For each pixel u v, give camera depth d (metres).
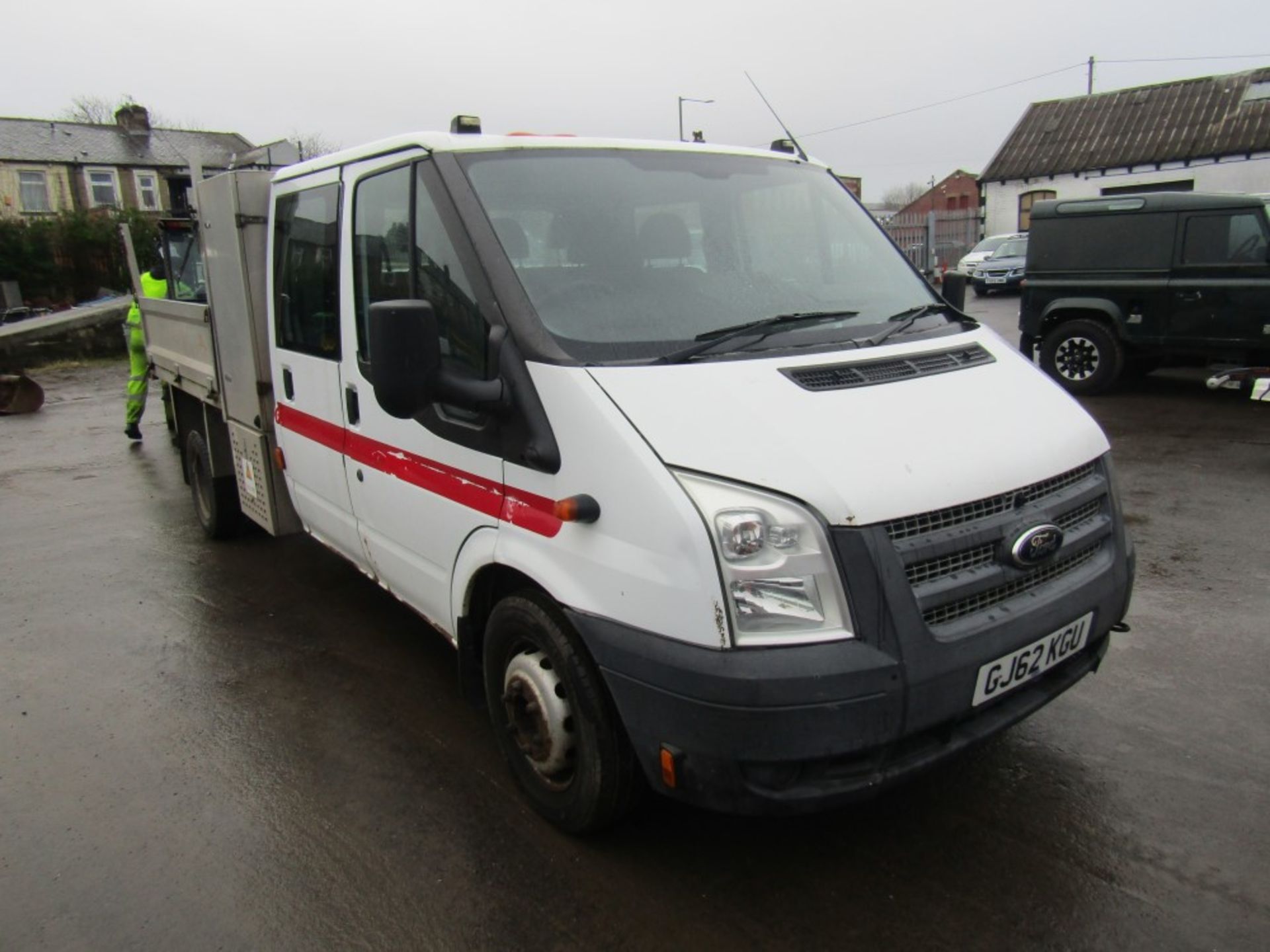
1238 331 9.59
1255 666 4.23
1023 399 3.15
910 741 2.63
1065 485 2.99
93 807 3.55
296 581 5.89
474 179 3.26
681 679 2.50
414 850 3.21
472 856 3.15
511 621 3.16
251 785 3.65
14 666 4.82
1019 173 29.98
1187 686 4.07
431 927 2.85
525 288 3.03
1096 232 10.41
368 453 3.92
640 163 3.65
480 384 3.02
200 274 7.39
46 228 32.34
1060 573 2.97
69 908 3.00
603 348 2.94
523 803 3.43
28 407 13.17
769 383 2.79
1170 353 10.16
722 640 2.45
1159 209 9.93
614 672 2.68
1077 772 3.48
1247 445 8.23
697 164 3.79
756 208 3.78
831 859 3.06
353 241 3.84
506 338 2.95
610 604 2.68
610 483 2.65
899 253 4.07
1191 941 2.66
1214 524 6.19
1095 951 2.64
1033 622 2.76
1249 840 3.07
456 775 3.65
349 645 4.91
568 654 2.92
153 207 45.25
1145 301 10.12
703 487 2.51
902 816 3.27
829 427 2.65
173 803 3.55
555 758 3.11
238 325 5.06
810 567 2.46
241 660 4.79
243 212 4.73
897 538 2.53
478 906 2.93
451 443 3.32
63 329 18.64
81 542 6.91
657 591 2.54
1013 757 3.59
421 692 4.36
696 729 2.51
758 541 2.45
